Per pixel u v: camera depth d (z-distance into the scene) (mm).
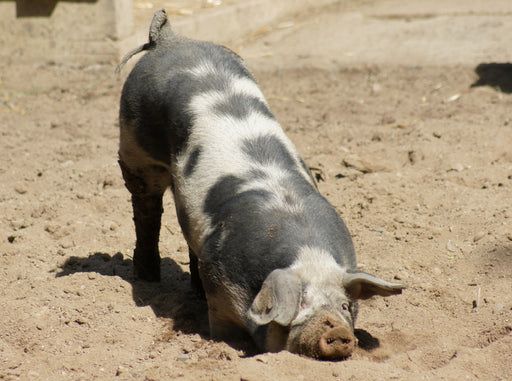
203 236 17031
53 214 26141
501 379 15328
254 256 15852
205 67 19156
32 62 46844
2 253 23156
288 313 13750
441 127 32531
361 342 17609
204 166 17469
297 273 15117
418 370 16141
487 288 19766
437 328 18172
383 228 23859
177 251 24109
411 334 17875
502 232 22266
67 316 18500
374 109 36562
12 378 15891
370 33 54250
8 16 46375
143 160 20078
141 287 20969
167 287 21812
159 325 18859
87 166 30406
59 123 35844
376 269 21359
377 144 31281
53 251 23656
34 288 20000
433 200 25453
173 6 55438
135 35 48000
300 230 15891
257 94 19031
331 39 53188
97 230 24984
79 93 40969
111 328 18281
